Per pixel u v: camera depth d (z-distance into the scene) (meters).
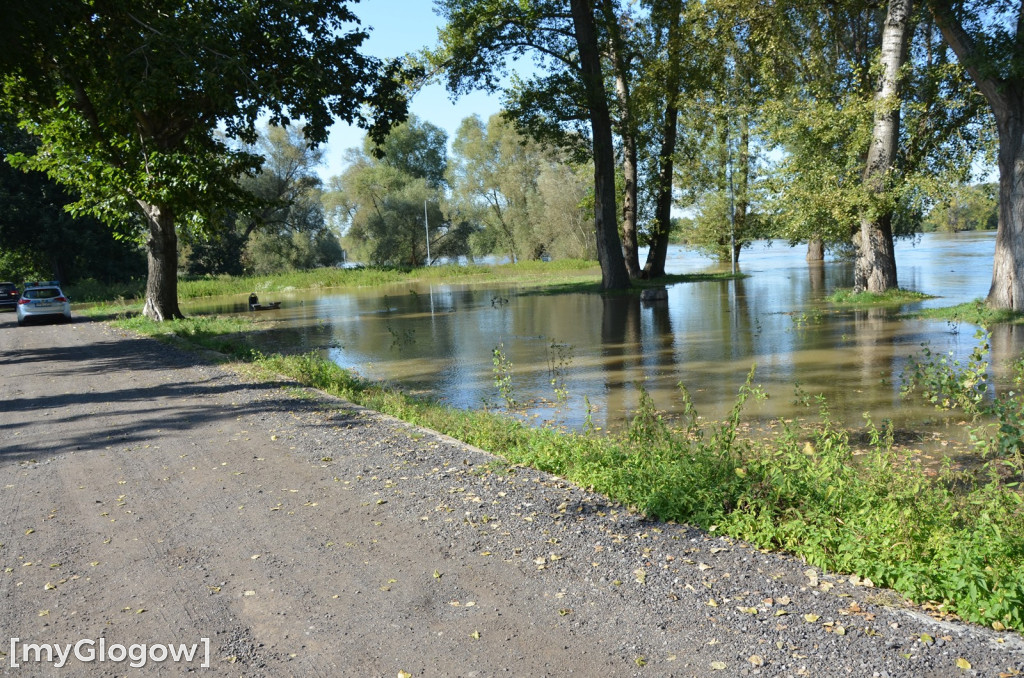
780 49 27.02
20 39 17.72
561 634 4.00
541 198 75.31
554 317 25.33
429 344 19.55
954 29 19.81
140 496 6.78
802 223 26.70
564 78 32.84
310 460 7.74
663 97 37.12
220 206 22.83
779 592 4.31
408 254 82.94
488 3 32.62
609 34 34.72
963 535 4.59
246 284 57.38
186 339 21.53
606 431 9.62
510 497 6.23
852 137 25.33
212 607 4.51
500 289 43.22
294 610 4.43
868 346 15.70
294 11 21.55
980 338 8.23
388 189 83.44
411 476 6.98
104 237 55.91
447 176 84.94
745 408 10.60
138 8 20.48
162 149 22.34
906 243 86.38
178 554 5.36
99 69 20.12
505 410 11.19
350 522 5.85
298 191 82.56
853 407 10.33
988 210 25.50
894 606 4.11
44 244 51.62
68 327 27.75
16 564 5.28
